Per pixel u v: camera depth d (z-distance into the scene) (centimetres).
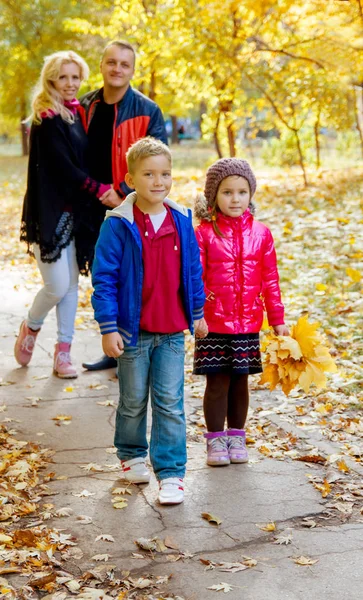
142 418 553
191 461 599
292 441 631
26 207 782
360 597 413
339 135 3219
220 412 593
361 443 622
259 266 592
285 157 2948
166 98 2514
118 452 563
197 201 594
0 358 872
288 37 1888
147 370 540
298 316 979
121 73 759
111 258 519
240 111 2064
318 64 1888
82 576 434
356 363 814
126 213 520
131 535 483
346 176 2266
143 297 526
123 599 411
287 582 428
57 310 809
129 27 2375
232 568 442
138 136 776
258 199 1938
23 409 714
